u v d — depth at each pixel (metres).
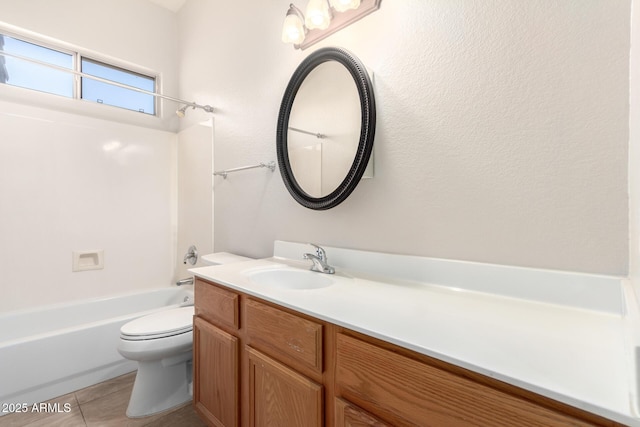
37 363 1.65
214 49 2.27
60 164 2.18
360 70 1.25
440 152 1.07
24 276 2.04
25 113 2.05
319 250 1.34
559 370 0.50
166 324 1.60
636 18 0.59
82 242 2.27
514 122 0.91
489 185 0.97
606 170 0.77
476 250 1.00
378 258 1.24
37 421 1.49
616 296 0.75
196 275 1.36
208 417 1.29
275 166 1.75
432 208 1.09
